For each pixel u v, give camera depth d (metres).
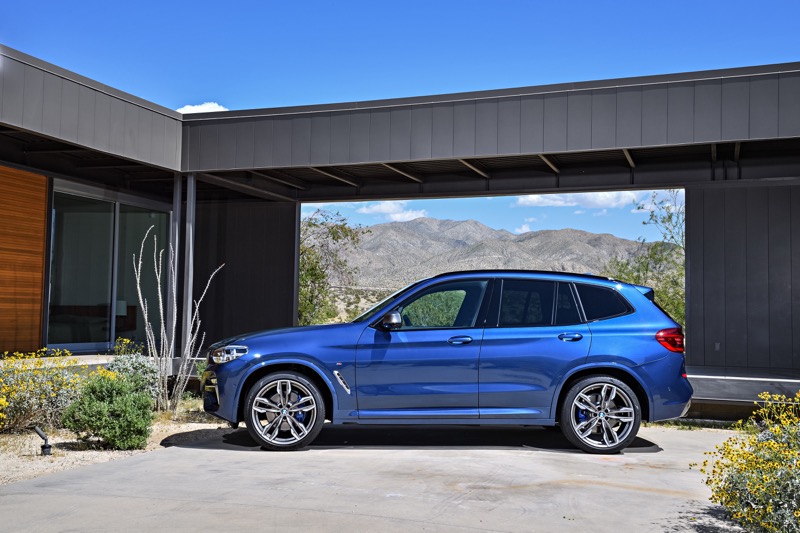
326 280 19.62
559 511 4.56
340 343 6.80
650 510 4.62
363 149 10.17
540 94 9.38
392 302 6.99
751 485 3.98
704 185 11.24
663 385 6.69
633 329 6.79
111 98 9.95
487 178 12.35
